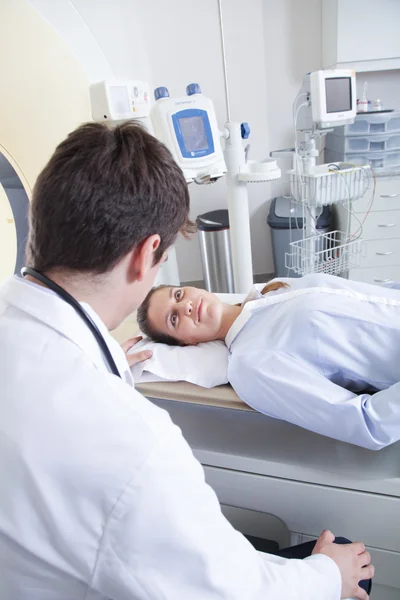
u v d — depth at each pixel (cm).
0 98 128
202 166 160
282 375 102
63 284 52
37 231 50
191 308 128
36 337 48
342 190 188
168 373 121
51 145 141
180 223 56
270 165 179
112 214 47
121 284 54
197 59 276
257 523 112
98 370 48
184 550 42
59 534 42
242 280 202
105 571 42
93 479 41
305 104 197
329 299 109
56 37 142
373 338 104
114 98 159
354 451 99
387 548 96
